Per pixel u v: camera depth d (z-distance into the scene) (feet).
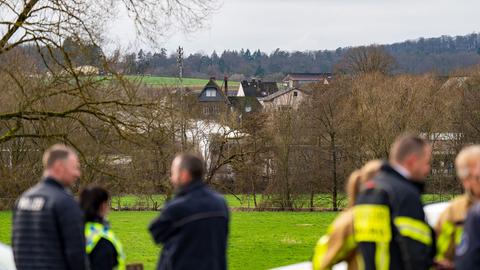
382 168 29.30
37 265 32.01
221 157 241.35
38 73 116.78
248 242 172.86
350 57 456.86
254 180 255.91
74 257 31.89
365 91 277.03
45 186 32.63
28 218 32.37
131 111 107.86
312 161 266.57
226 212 34.17
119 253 36.86
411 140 29.01
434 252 29.14
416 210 27.94
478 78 301.63
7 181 145.18
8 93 122.21
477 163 28.58
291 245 166.91
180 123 189.47
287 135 259.39
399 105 270.05
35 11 98.27
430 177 269.64
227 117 247.70
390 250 28.07
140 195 206.59
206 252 32.76
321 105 273.13
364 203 28.68
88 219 36.29
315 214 250.78
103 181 153.07
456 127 277.03
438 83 322.96
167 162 184.24
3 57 107.96
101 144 118.01
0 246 40.68
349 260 30.19
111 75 103.35
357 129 268.21
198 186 33.68
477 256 25.53
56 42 98.07
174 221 32.86
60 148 33.30
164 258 33.27
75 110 102.89
